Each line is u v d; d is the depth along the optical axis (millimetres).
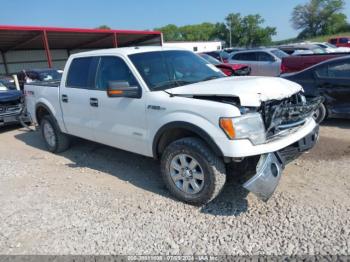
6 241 3369
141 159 5508
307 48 19844
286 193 3918
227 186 4184
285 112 3557
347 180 4148
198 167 3650
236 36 94500
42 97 6082
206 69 4836
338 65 6566
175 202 3916
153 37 29766
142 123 4156
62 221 3676
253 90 3529
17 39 24531
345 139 5777
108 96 4418
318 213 3443
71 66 5398
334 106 6613
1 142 7480
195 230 3330
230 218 3496
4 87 9883
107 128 4727
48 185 4695
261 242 3059
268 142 3447
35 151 6516
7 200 4293
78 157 5855
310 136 3938
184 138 3752
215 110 3396
